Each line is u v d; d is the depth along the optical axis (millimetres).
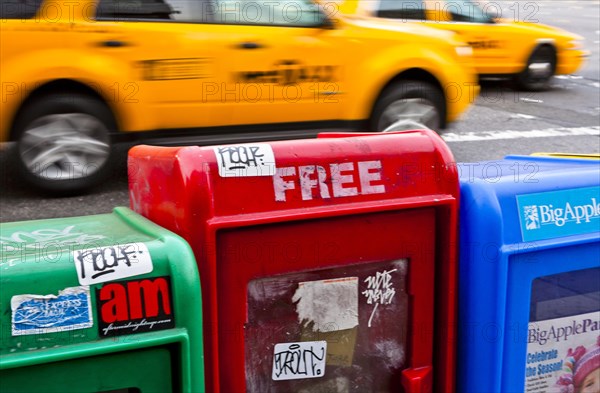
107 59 5484
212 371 2080
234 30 5789
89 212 5438
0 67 5270
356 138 2215
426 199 2238
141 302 1861
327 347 2244
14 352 1761
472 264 2281
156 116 5703
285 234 2119
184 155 2053
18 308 1758
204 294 2051
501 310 2270
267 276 2123
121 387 1872
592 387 2494
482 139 8180
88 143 5590
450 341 2338
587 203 2369
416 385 2326
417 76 6570
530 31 10523
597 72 13094
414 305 2314
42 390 1799
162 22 5613
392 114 6500
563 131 8711
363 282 2246
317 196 2135
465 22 10039
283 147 2119
